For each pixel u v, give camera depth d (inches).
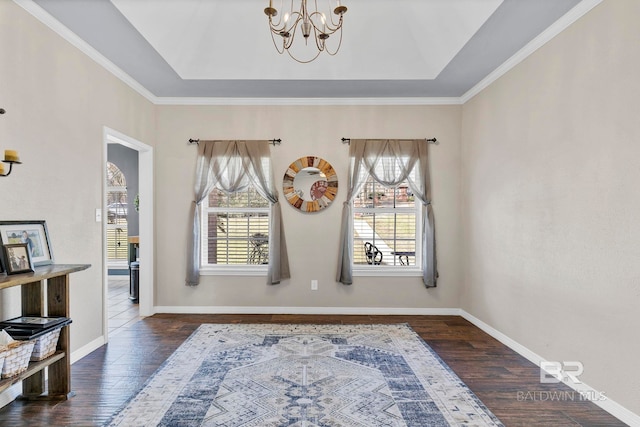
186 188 169.6
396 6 123.7
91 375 104.0
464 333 142.8
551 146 106.5
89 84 119.6
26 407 86.9
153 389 95.8
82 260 116.6
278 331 143.3
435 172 169.8
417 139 168.6
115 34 111.3
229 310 170.1
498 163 136.5
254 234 176.2
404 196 176.9
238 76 144.5
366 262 175.3
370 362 113.7
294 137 169.0
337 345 128.3
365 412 85.1
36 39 96.9
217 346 126.7
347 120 169.0
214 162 166.6
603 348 87.7
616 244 84.0
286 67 142.6
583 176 94.1
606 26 86.7
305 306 170.2
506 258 130.9
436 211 170.1
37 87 97.3
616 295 84.1
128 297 205.0
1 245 79.5
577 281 96.2
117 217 267.6
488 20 102.2
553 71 105.7
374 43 136.2
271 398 91.3
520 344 122.1
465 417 83.3
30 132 94.9
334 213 169.6
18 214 91.0
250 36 134.0
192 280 166.1
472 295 157.8
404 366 110.9
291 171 168.4
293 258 169.6
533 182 115.2
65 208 108.3
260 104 169.2
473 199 157.1
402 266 172.7
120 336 136.9
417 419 82.4
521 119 121.7
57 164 104.9
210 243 176.2
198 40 132.8
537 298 113.0
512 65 126.6
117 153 267.4
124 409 86.0
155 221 169.2
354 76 144.9
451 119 169.6
